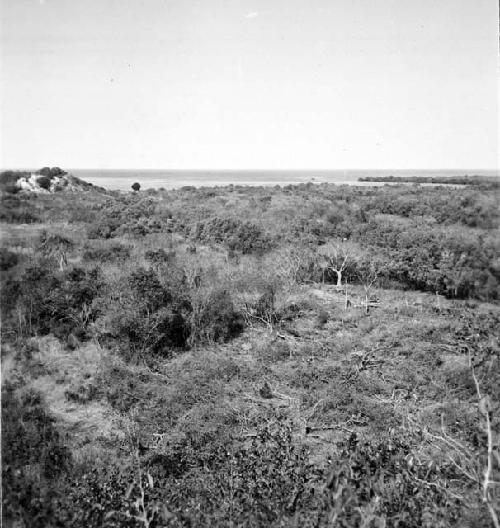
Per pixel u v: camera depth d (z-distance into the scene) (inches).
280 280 800.3
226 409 411.2
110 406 428.5
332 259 887.1
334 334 618.2
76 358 522.9
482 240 897.5
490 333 249.0
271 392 457.1
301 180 4576.8
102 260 836.0
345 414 400.5
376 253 914.7
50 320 590.9
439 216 1238.9
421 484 193.3
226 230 1098.1
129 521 211.6
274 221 1229.1
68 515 232.5
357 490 183.9
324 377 479.8
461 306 712.4
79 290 618.5
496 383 234.5
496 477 195.6
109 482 254.5
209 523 220.1
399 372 485.4
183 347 576.7
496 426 223.6
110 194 1759.4
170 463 321.1
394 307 725.3
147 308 569.0
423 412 387.5
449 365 484.1
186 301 613.9
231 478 247.0
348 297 771.4
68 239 962.1
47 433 360.8
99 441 367.2
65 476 301.6
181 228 1206.9
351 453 213.2
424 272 829.2
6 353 512.1
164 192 2047.2
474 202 1289.4
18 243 865.5
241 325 648.4
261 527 201.3
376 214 1333.7
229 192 2078.0
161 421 397.1
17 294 610.9
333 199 1647.4
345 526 169.2
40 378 471.2
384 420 383.2
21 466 297.6
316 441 356.5
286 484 223.9
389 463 207.3
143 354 527.2
